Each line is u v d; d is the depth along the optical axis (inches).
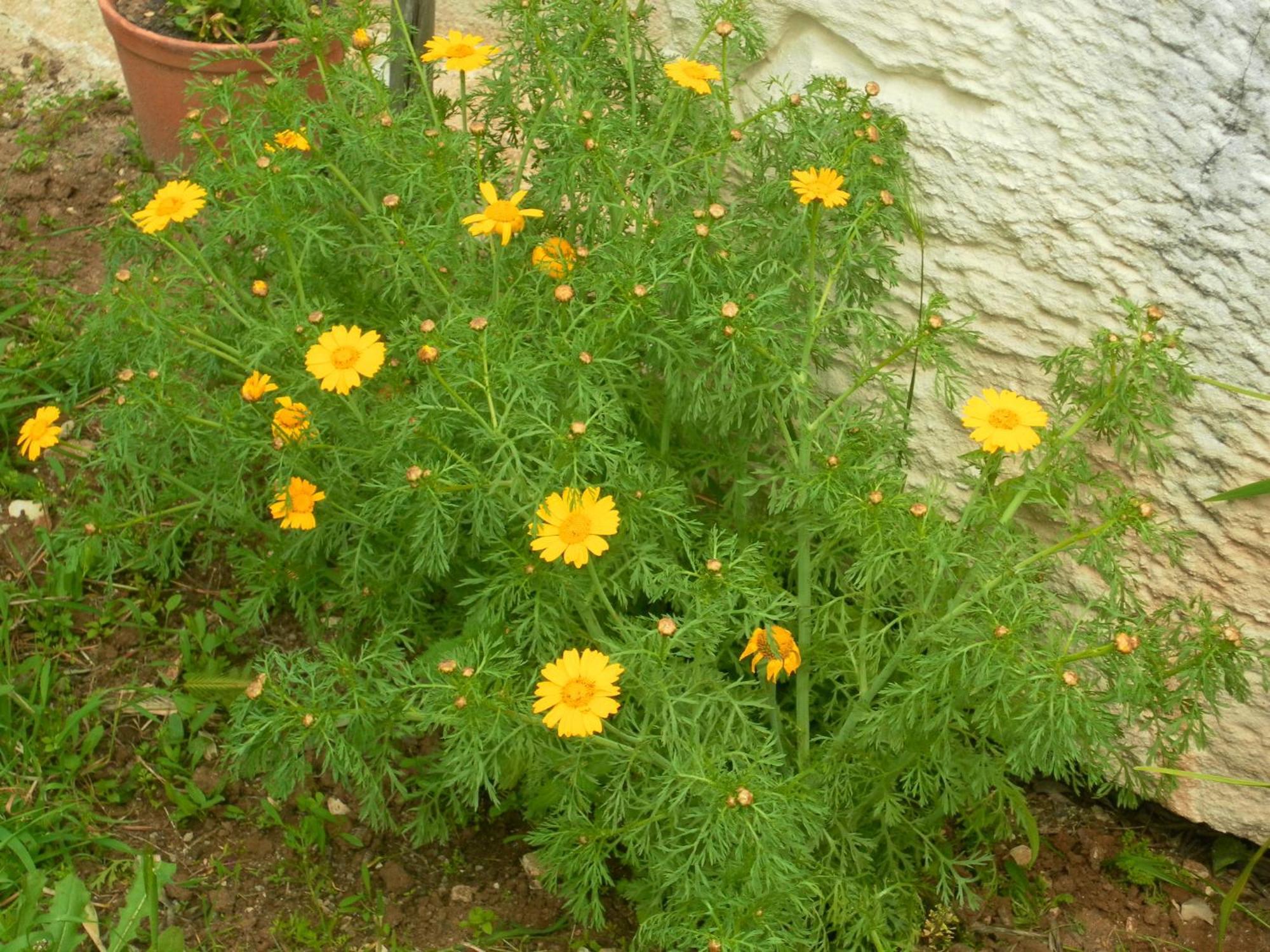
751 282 116.0
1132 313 104.5
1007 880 121.4
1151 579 117.2
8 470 143.2
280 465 109.6
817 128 115.9
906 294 125.1
